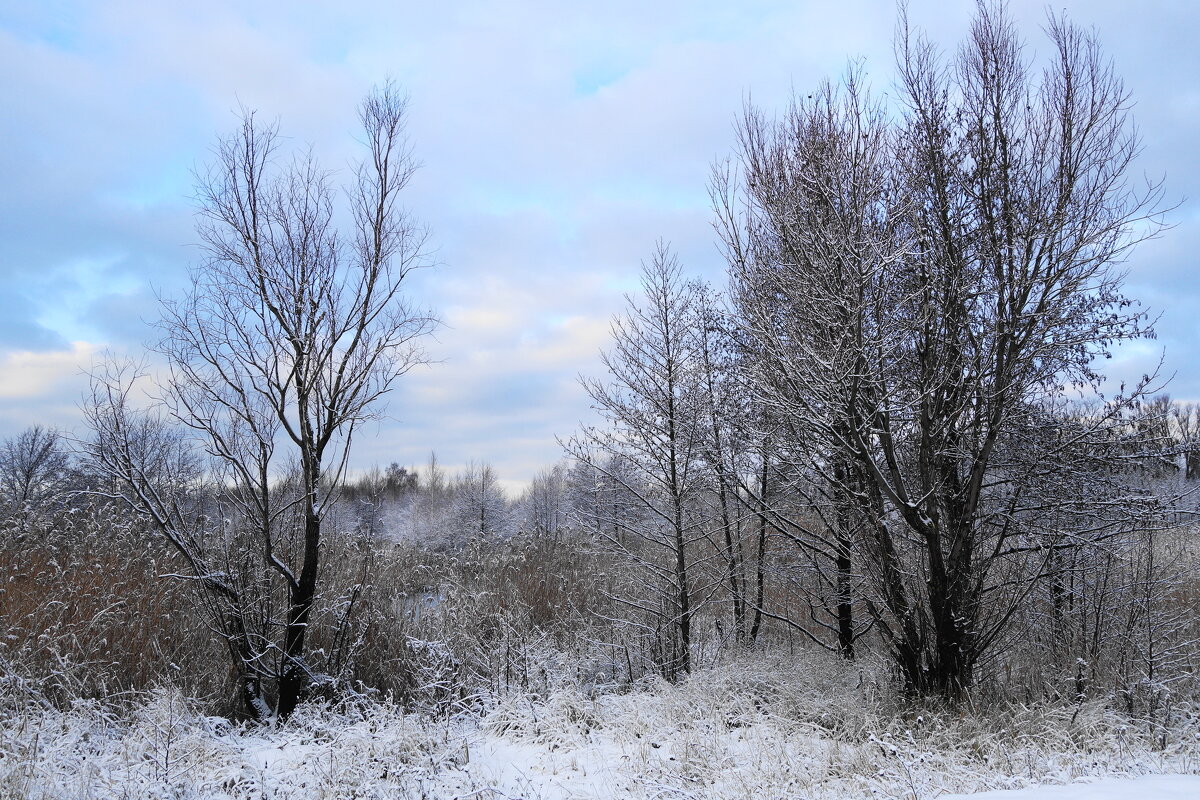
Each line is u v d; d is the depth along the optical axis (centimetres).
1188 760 732
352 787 666
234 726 932
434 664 1060
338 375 1009
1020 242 891
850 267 897
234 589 959
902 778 639
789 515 1298
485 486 4506
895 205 954
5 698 799
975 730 808
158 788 636
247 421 961
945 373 927
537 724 905
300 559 1078
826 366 890
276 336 973
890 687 983
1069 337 961
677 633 1247
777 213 1016
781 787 650
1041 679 1025
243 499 988
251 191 973
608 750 825
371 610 1152
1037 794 537
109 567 1103
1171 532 1134
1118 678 955
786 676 1068
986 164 912
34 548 1147
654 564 1316
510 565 1602
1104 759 716
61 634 925
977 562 958
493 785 671
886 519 987
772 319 1012
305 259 990
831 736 844
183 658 1002
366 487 5853
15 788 606
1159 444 1020
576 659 1228
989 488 1072
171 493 979
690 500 1280
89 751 735
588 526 1309
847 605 1233
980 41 948
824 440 973
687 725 873
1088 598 1061
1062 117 905
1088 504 983
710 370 1277
